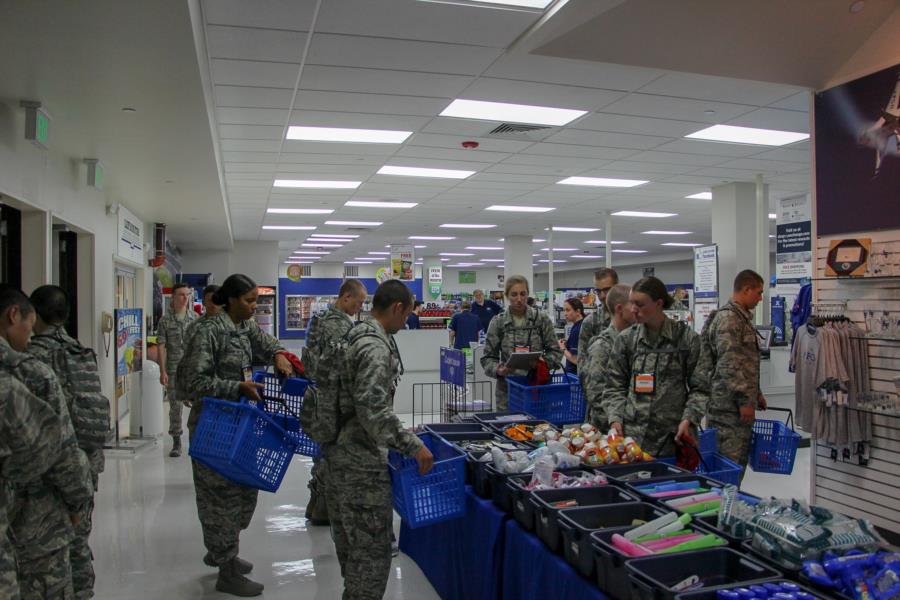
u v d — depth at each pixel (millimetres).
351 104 5859
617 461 3027
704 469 3213
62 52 3402
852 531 1991
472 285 33531
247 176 9078
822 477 4488
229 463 2951
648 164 8648
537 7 3988
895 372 3982
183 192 7840
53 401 2131
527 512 2508
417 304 13312
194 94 4117
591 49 4180
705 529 2211
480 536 2818
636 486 2678
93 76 3764
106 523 4602
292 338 21438
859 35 4156
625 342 3416
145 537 4309
